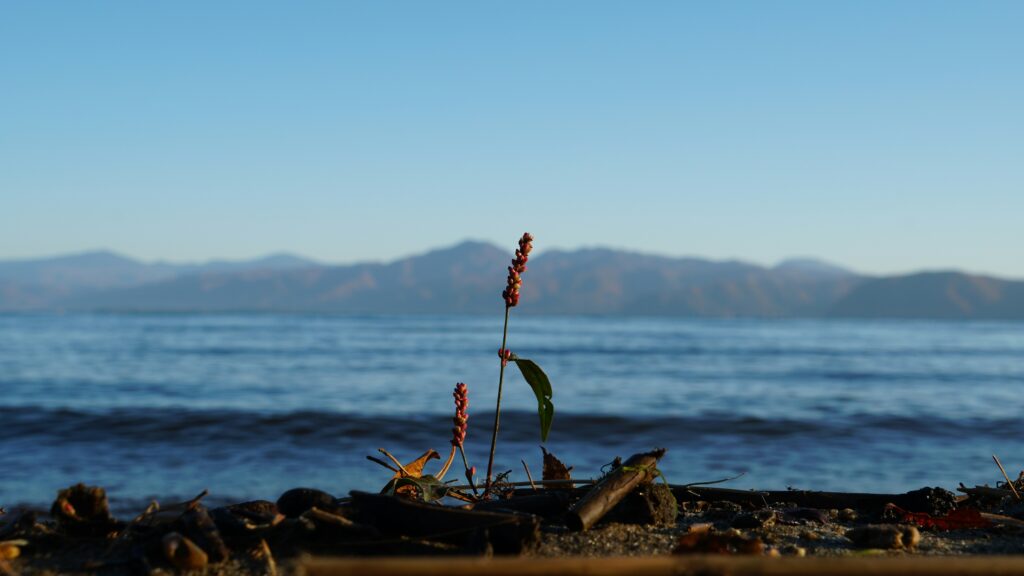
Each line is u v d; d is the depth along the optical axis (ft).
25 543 9.80
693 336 489.67
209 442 63.93
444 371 169.17
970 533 12.07
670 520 11.70
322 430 71.87
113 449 59.16
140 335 381.40
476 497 12.55
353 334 443.73
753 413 92.84
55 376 143.43
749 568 6.33
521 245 11.60
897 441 71.15
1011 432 77.15
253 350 252.62
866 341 444.96
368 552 9.68
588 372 175.73
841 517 12.92
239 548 9.87
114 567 9.27
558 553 9.99
